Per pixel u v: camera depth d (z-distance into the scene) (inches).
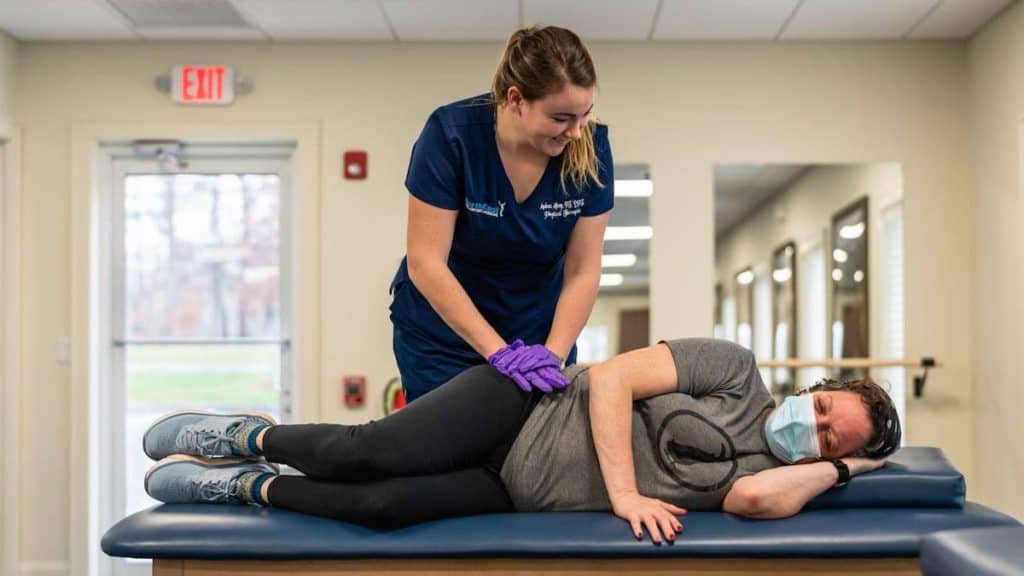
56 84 194.9
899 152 194.7
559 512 85.1
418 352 95.3
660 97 195.5
